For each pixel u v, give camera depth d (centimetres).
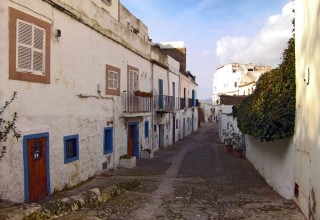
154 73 2220
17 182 812
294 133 870
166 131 2694
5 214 596
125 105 1609
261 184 1228
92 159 1261
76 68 1117
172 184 1194
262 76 1209
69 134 1073
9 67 786
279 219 746
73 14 1080
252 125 1165
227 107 2988
